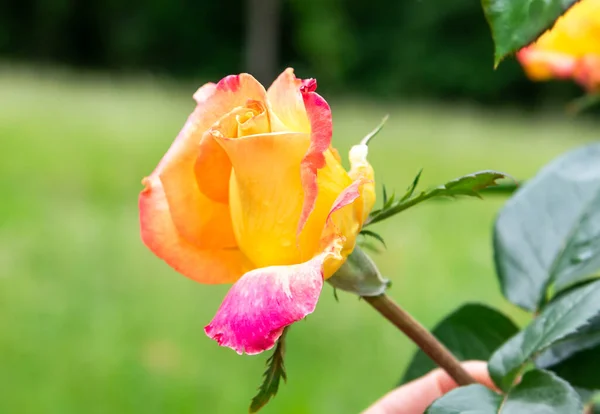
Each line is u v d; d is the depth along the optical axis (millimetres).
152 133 3402
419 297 1461
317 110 332
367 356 1287
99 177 2461
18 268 1660
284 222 338
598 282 372
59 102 4305
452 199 383
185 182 360
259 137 333
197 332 1399
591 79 496
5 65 7387
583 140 3914
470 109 6465
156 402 1167
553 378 355
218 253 368
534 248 440
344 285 356
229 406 1154
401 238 1859
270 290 324
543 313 375
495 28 307
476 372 421
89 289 1570
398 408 456
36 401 1164
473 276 1571
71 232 1896
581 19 480
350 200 326
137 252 1783
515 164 2893
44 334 1365
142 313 1468
